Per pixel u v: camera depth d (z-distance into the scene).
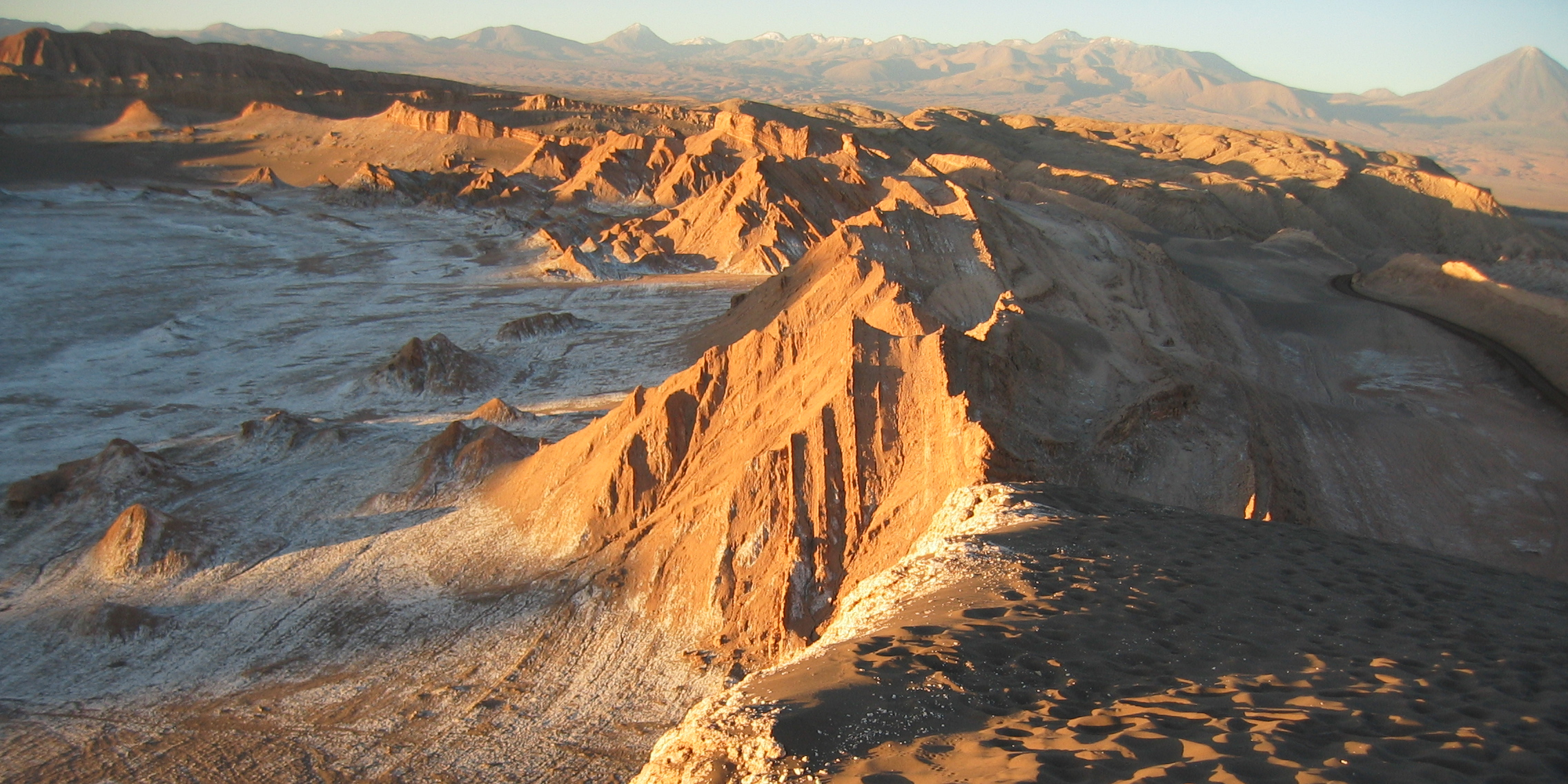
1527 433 42.66
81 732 21.95
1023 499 18.64
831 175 100.00
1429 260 76.19
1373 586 13.81
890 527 23.20
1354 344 60.25
